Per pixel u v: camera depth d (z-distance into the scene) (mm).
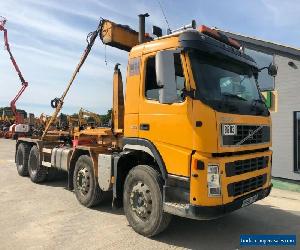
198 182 4719
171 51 4973
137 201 5742
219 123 4840
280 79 11617
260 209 7637
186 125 4938
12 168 13023
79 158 7582
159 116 5363
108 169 6488
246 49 12508
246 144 5289
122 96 7078
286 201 8539
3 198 8133
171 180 5168
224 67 5508
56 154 8953
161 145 5309
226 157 4953
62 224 6227
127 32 7547
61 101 9969
